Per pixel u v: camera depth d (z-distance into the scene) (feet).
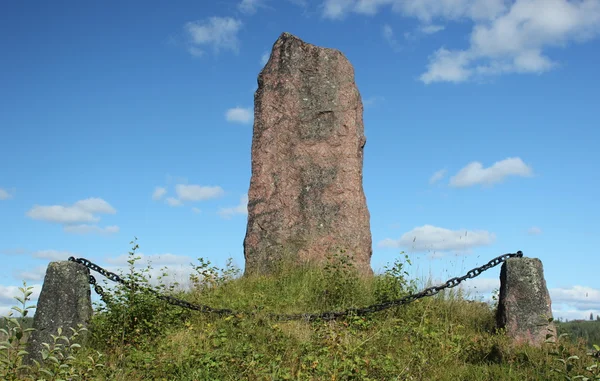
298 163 48.67
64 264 33.22
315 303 38.42
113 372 27.20
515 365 28.04
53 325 32.17
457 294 40.16
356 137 49.57
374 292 39.27
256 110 50.44
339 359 27.40
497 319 35.12
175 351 28.81
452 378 26.81
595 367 24.41
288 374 25.46
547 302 33.96
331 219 47.52
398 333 33.04
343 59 50.72
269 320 32.78
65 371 23.22
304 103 49.55
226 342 29.32
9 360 22.03
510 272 34.47
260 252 47.34
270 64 50.93
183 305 34.94
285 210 47.93
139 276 34.96
